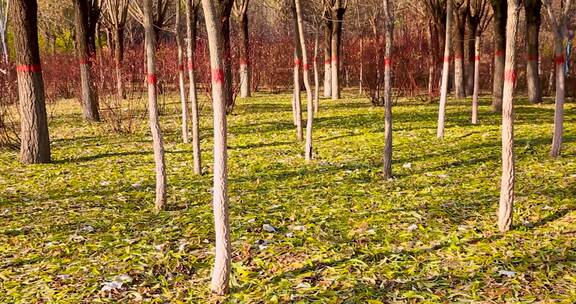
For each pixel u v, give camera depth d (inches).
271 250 168.4
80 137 440.5
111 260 165.6
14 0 315.9
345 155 337.1
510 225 181.3
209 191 253.1
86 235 190.2
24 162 329.7
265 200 233.6
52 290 143.4
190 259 164.6
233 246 173.8
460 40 788.0
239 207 221.6
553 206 205.5
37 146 329.1
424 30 935.0
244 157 340.2
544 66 1095.0
